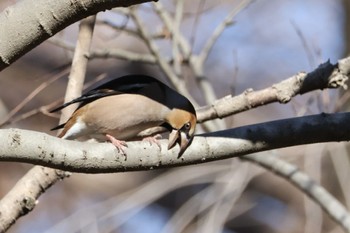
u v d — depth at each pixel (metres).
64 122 8.87
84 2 5.46
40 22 5.56
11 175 16.69
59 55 17.98
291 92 7.41
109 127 8.45
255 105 7.63
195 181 13.12
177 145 6.62
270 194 17.33
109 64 17.83
